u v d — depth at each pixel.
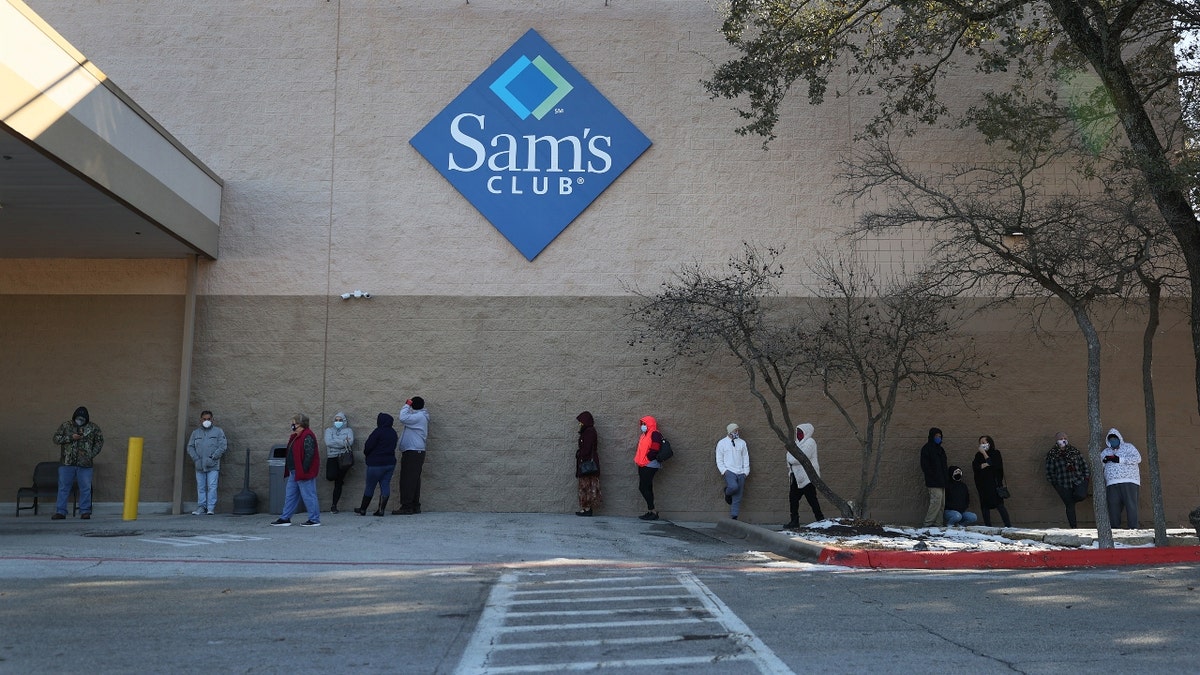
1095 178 17.92
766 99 18.30
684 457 17.58
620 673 5.62
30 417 17.53
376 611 7.73
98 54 18.52
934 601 8.27
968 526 16.58
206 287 17.88
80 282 17.89
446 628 7.02
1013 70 18.58
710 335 15.87
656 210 18.23
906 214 13.98
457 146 18.30
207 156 18.25
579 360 17.78
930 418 17.67
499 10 18.73
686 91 18.59
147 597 8.28
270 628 6.95
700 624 7.17
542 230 18.09
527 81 18.53
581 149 18.34
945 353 17.69
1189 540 13.20
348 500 17.42
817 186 18.30
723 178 18.31
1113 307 17.92
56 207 14.65
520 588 9.16
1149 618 7.41
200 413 17.59
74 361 17.69
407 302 17.91
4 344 17.70
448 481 17.47
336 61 18.55
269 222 18.06
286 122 18.36
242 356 17.73
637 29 18.73
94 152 13.52
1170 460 17.58
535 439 17.62
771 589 9.05
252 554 11.54
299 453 14.78
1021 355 17.80
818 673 5.57
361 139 18.33
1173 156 14.80
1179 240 13.37
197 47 18.56
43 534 13.34
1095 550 11.55
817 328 17.34
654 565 11.28
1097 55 13.67
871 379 16.12
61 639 6.46
